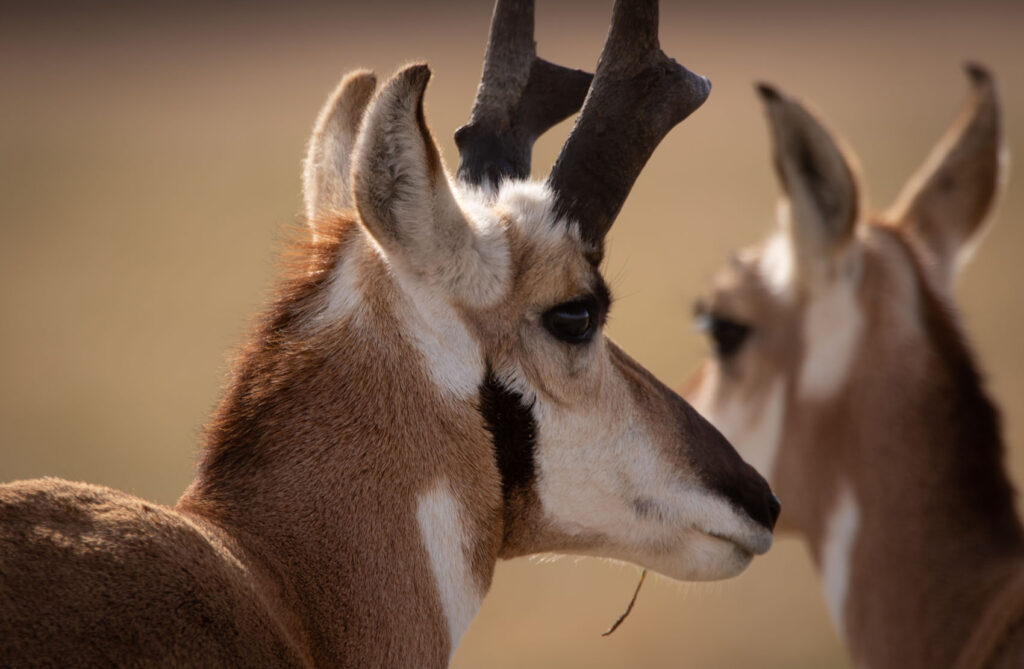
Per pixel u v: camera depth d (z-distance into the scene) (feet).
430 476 39.99
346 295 41.01
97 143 541.75
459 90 619.67
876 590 57.62
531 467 42.19
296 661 35.09
